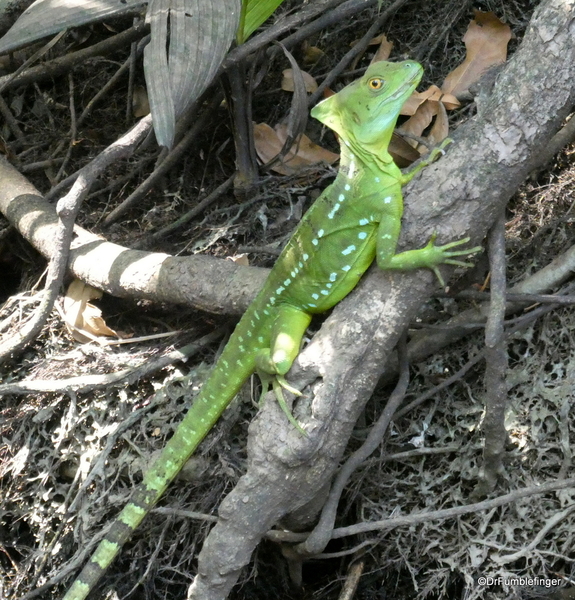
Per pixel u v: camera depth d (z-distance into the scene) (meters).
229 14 0.96
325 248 0.94
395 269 0.92
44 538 1.04
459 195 0.91
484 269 0.98
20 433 1.05
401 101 0.93
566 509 0.96
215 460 1.01
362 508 1.00
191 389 1.03
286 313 0.96
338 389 0.92
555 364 0.99
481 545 0.97
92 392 1.04
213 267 1.03
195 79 0.94
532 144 0.90
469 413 1.00
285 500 0.92
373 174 0.93
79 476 1.03
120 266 1.06
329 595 1.02
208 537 0.93
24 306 1.11
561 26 0.89
